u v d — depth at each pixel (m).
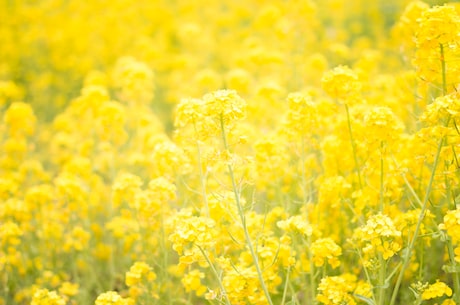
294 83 2.44
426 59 1.69
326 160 1.81
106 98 2.11
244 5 3.84
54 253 1.95
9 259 1.86
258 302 1.65
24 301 1.94
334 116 1.84
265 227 1.75
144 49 3.02
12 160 2.13
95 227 1.99
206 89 2.45
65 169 2.04
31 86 3.13
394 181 1.73
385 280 1.63
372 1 3.67
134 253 1.91
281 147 1.80
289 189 1.89
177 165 1.77
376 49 3.21
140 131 2.20
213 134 1.63
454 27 1.63
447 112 1.59
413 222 1.67
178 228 1.59
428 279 1.77
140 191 1.83
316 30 3.35
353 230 1.78
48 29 3.70
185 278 1.68
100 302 1.64
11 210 1.88
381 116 1.66
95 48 3.48
